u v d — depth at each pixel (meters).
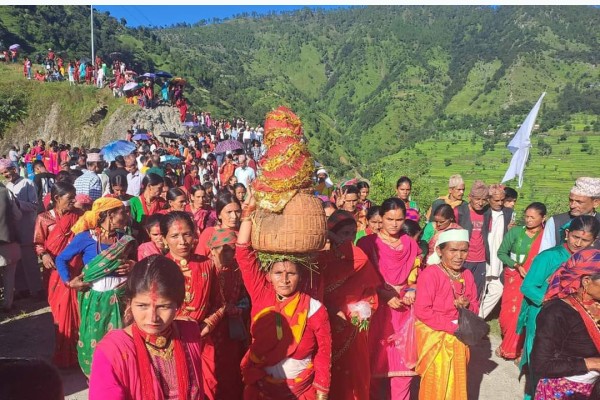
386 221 4.25
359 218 6.17
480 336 3.86
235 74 167.12
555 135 117.44
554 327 3.06
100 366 2.06
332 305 3.66
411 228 5.06
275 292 3.15
